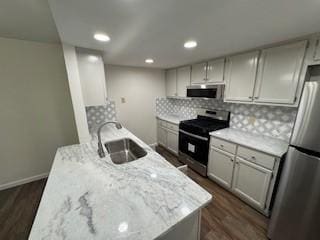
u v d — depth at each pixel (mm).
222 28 1225
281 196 1302
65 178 1065
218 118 2672
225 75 2152
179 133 2881
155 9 926
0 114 2029
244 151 1788
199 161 2482
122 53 1994
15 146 2191
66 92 2379
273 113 1923
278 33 1318
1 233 1531
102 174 1116
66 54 1618
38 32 1709
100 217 730
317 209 1097
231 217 1699
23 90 2105
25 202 1951
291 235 1269
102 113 2854
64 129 2473
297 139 1178
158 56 2201
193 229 937
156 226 682
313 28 1207
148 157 1398
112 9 912
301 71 1439
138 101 3373
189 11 949
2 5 1108
